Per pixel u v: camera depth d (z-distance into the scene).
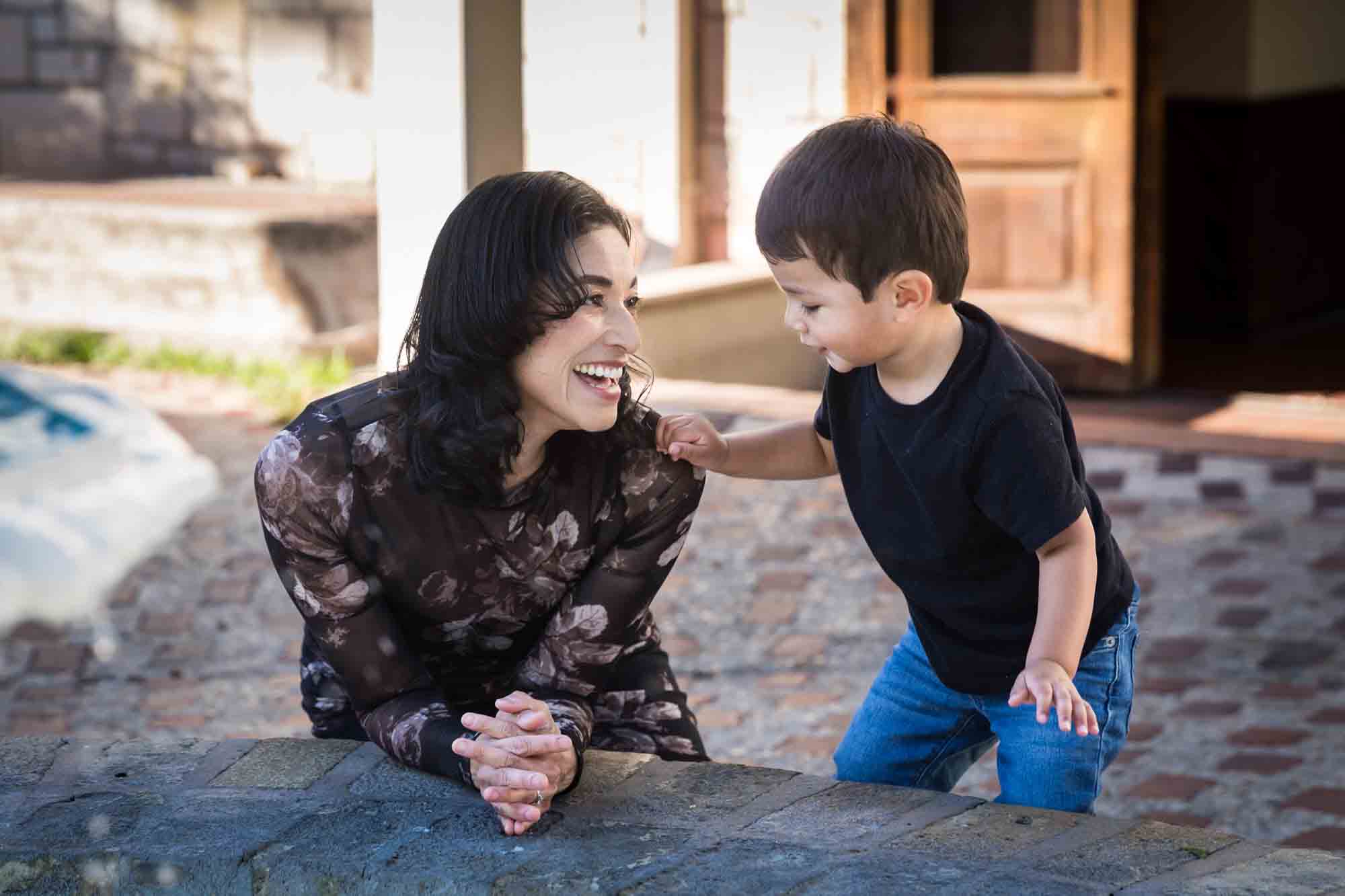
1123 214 8.63
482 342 2.22
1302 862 2.05
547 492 2.40
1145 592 5.38
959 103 8.74
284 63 10.84
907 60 8.80
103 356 8.80
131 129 11.27
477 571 2.43
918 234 2.29
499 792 2.15
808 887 2.00
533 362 2.24
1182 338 10.65
